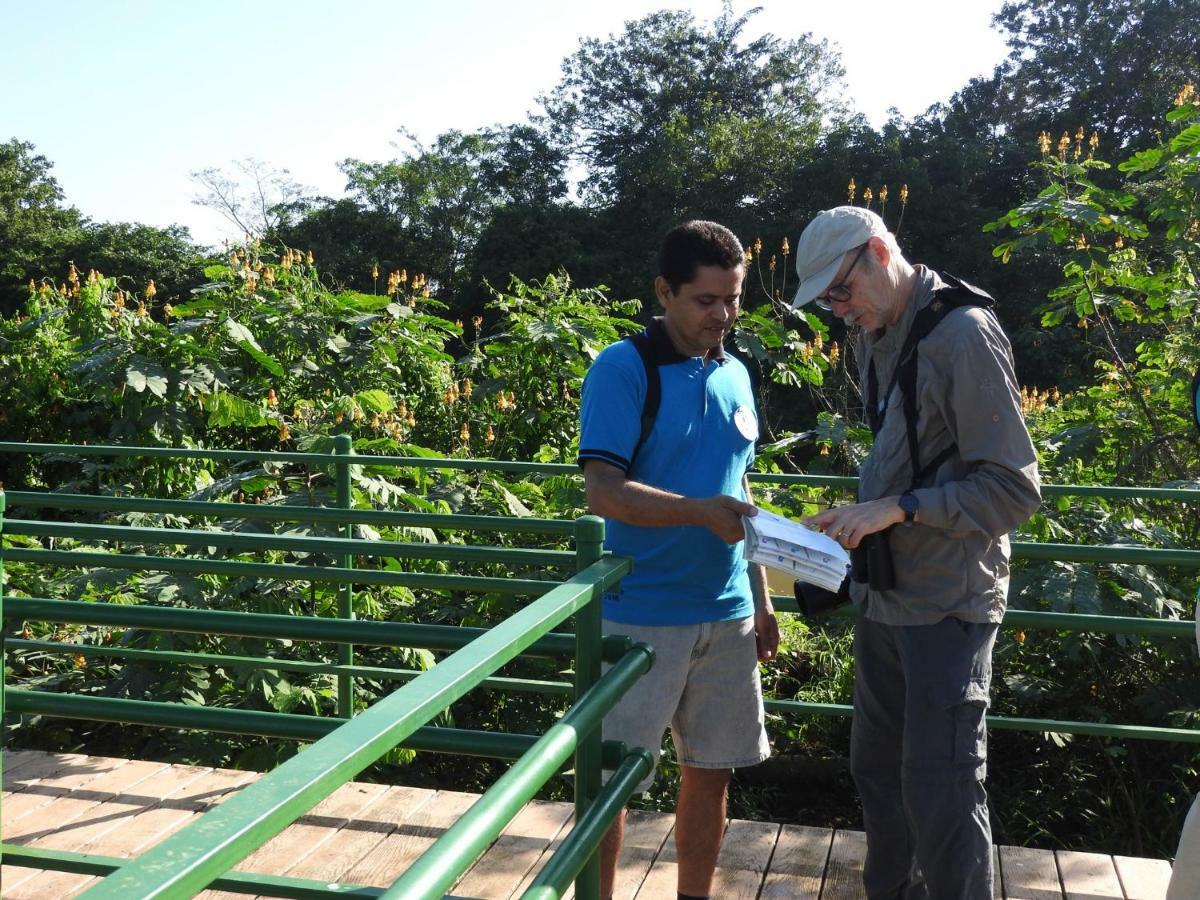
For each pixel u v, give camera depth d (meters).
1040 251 7.72
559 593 1.94
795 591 2.83
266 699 5.46
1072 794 5.70
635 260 32.56
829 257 2.45
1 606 2.49
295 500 5.70
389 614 5.90
